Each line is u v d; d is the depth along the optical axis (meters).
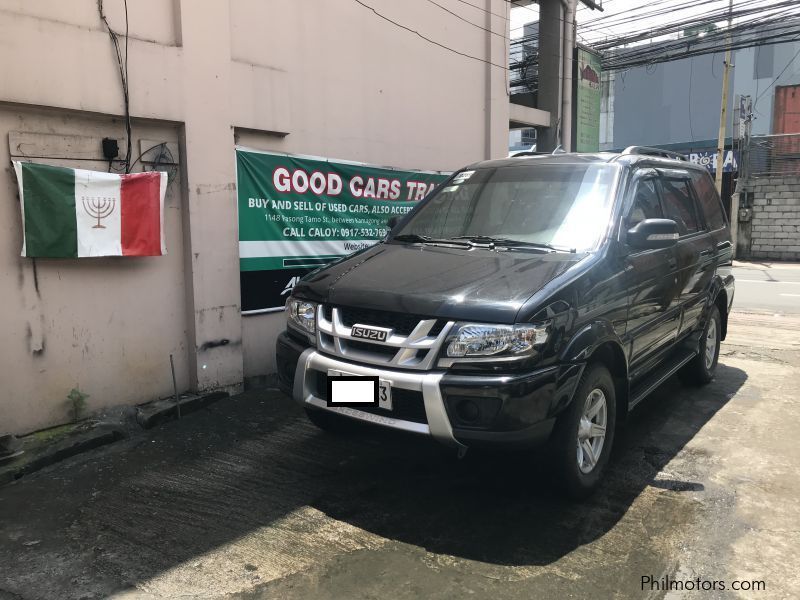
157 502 3.58
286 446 4.39
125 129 4.70
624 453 4.29
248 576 2.86
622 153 4.67
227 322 5.41
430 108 8.10
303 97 6.18
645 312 4.12
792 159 22.20
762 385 5.96
